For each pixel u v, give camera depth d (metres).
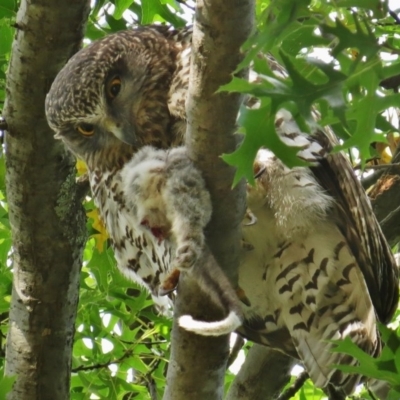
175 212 7.86
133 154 9.94
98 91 9.95
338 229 9.82
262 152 9.60
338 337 10.07
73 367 12.30
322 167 9.75
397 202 11.81
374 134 6.34
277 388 11.14
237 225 7.74
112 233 10.80
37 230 9.46
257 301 10.54
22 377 9.73
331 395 10.62
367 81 6.20
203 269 7.64
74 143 10.04
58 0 8.47
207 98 7.00
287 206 9.68
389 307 10.24
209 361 8.36
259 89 6.10
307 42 6.50
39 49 8.77
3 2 11.50
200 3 6.71
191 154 7.46
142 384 12.96
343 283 9.96
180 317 7.40
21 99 9.04
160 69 10.27
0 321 12.22
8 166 9.35
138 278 11.07
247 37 6.74
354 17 6.11
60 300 9.70
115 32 11.22
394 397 7.69
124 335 12.30
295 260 10.02
